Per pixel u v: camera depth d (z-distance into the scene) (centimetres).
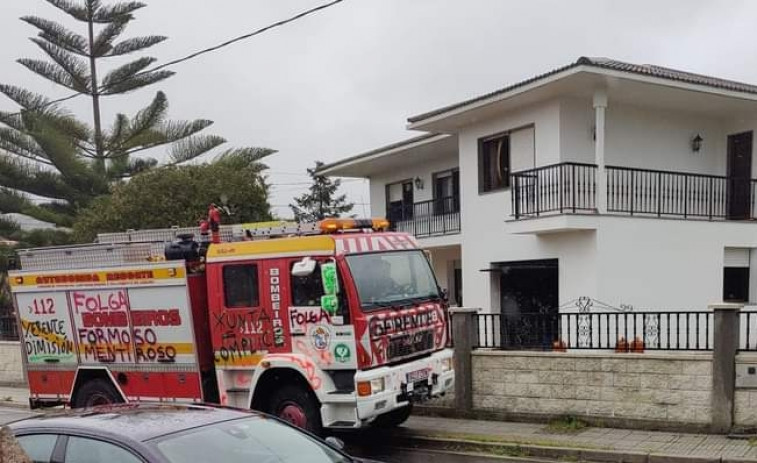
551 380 919
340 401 774
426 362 841
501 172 1628
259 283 840
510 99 1466
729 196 1602
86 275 980
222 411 444
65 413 450
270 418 448
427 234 2006
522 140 1557
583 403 894
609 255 1363
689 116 1602
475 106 1530
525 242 1534
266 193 2242
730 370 794
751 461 692
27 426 419
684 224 1452
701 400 815
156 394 927
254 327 845
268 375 834
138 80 2817
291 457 407
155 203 1964
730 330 797
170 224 1947
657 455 730
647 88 1372
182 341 899
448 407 1009
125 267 941
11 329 1747
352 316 770
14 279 1053
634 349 882
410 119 1722
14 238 2680
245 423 426
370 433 930
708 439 784
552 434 855
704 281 1473
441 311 897
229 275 866
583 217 1337
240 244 856
